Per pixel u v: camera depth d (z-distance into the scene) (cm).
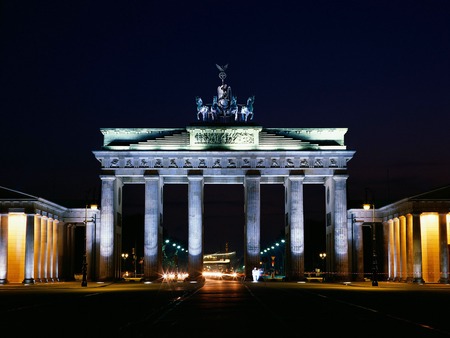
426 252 15200
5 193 14212
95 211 16538
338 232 16012
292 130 16300
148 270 15900
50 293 9525
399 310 5834
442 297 8131
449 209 14212
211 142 16150
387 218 16500
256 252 15988
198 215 15988
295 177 16012
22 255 15088
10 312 5731
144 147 16125
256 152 16038
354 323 4622
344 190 16075
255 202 15988
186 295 8625
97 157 16050
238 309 5969
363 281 16438
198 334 4000
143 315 5341
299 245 15962
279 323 4638
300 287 11931
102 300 7538
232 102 16688
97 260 16450
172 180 17138
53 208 15850
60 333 4075
